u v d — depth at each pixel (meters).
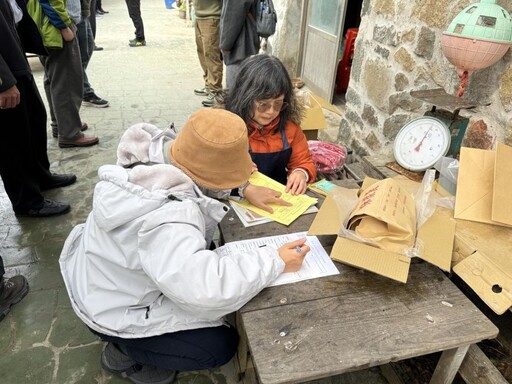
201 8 3.84
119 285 1.10
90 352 1.55
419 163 1.48
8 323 1.66
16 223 2.27
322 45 3.96
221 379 1.48
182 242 0.91
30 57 5.44
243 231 1.21
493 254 1.06
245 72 1.52
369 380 1.48
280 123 1.67
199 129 0.97
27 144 2.15
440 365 1.10
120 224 0.96
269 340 0.85
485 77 1.53
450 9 1.69
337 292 0.99
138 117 3.80
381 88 2.28
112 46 6.53
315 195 1.46
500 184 1.18
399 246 1.04
